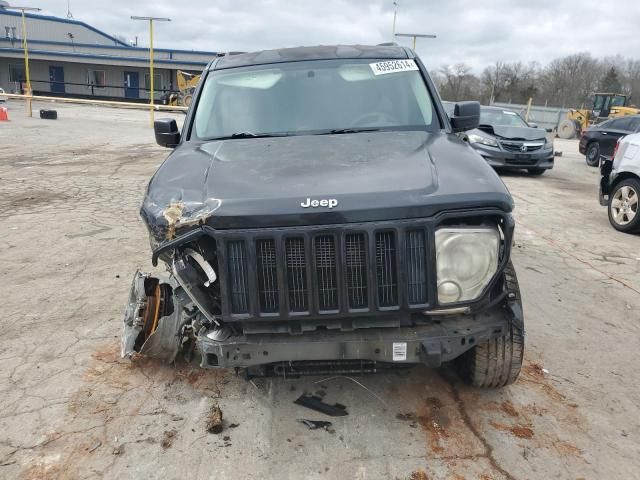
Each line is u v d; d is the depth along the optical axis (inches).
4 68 1852.9
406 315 103.1
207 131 149.1
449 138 134.4
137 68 1854.1
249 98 154.3
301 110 148.9
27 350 151.7
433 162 113.4
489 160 496.1
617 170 301.0
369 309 99.1
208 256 102.3
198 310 110.9
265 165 116.0
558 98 2583.7
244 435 116.0
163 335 135.0
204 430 117.8
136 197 353.1
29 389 132.7
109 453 110.5
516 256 243.9
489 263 101.0
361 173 108.1
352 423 120.0
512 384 135.9
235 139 142.4
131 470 105.8
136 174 444.1
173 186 112.1
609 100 1316.4
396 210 97.4
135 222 289.0
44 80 1854.1
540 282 210.8
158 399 129.0
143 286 138.4
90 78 1857.8
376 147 124.9
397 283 98.7
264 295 99.8
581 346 158.1
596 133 617.6
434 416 122.6
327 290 99.3
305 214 97.0
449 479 103.5
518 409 125.7
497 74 2677.2
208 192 105.5
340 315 99.2
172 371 141.2
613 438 116.3
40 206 322.0
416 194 99.2
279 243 97.2
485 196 99.7
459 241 99.0
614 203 303.6
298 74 159.5
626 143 298.8
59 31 2258.9
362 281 99.0
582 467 107.2
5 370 141.2
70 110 1285.7
